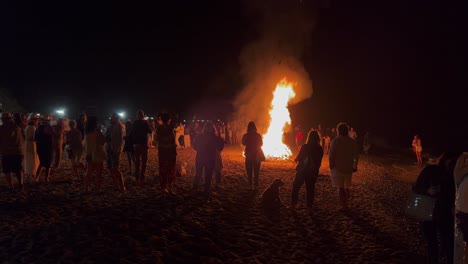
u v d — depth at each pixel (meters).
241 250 5.85
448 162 5.08
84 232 6.12
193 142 9.10
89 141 8.96
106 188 9.64
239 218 7.59
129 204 8.04
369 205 9.40
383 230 7.27
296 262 5.48
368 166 19.75
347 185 8.42
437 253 5.33
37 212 7.17
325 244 6.34
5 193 8.67
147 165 14.50
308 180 8.59
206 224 6.99
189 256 5.39
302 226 7.31
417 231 7.36
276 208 8.55
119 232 6.19
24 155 9.67
